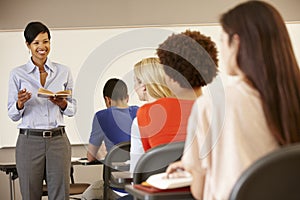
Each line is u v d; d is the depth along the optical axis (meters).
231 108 1.60
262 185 1.37
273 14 1.66
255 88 1.63
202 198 1.69
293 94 1.61
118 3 6.07
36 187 3.99
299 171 1.37
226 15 1.74
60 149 4.02
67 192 4.05
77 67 5.97
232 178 1.55
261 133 1.58
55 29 5.97
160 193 1.71
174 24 6.12
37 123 3.97
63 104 3.97
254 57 1.64
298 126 1.60
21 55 5.94
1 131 5.89
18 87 4.04
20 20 5.98
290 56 1.64
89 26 6.04
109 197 3.44
